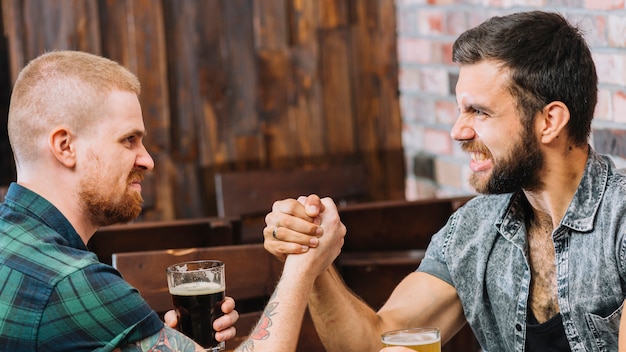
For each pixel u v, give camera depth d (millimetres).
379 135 3898
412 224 2400
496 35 1521
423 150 3600
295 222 1578
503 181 1549
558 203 1566
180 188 3762
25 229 1386
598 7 2369
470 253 1693
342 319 1678
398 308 1746
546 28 1518
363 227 2367
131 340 1361
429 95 3502
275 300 1536
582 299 1530
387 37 3834
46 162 1434
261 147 3828
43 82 1432
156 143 3707
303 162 3869
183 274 1551
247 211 3197
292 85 3824
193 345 1393
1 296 1327
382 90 3867
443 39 3340
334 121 3873
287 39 3789
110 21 3615
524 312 1612
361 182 3316
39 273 1331
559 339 1585
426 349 1418
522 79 1500
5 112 3777
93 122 1429
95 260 1382
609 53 2342
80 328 1333
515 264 1633
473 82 1532
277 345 1479
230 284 1935
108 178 1443
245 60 3770
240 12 3744
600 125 2400
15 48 3572
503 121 1522
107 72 1456
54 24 3582
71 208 1447
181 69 3711
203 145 3770
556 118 1507
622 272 1493
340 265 2223
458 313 1767
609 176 1555
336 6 3811
